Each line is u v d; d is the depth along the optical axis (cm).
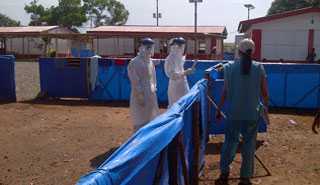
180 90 879
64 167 702
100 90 1413
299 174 662
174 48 877
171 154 405
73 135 923
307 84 1241
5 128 991
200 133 610
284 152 785
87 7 7781
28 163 723
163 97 1355
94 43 4297
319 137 905
